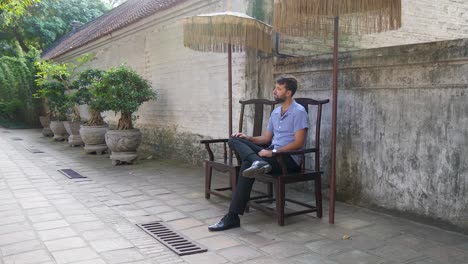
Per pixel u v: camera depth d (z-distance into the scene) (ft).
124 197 17.10
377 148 14.33
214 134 23.25
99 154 31.12
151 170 23.76
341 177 15.75
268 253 10.78
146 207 15.47
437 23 24.00
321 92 16.44
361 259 10.33
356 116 14.99
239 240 11.78
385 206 14.19
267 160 13.35
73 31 68.80
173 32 27.04
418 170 13.07
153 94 27.40
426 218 12.93
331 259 10.35
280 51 19.08
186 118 26.03
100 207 15.49
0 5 24.77
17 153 32.30
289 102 14.26
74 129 37.27
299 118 13.67
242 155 13.28
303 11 11.81
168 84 28.07
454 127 12.00
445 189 12.34
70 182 20.35
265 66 19.04
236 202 12.80
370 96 14.44
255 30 15.79
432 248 11.02
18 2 25.88
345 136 15.48
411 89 13.11
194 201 16.34
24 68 62.54
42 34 70.64
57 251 10.96
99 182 20.31
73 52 49.34
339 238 11.86
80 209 15.19
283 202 12.98
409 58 12.97
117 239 11.93
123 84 25.96
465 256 10.45
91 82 33.40
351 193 15.39
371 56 14.12
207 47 18.04
